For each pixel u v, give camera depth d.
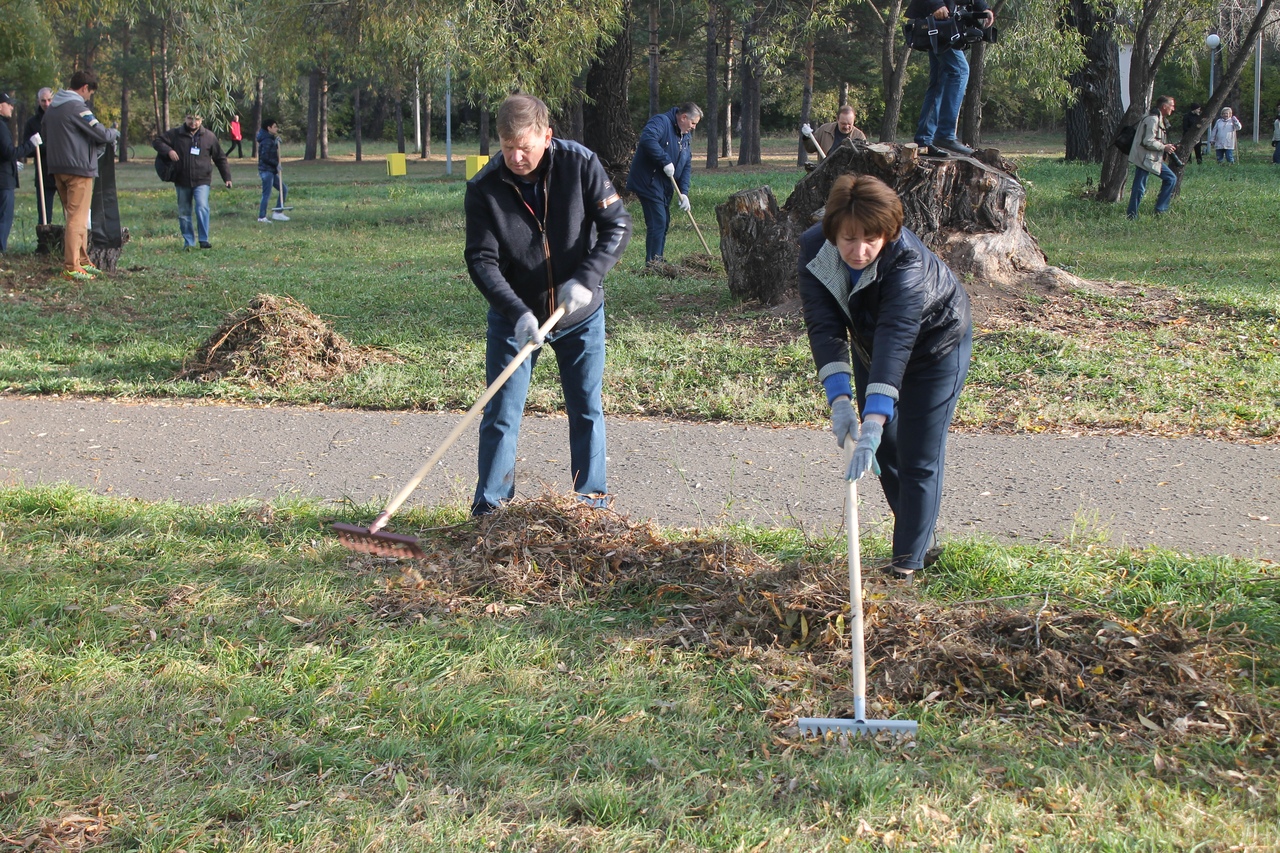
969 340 4.30
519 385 5.08
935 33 10.15
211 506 5.56
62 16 24.73
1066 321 9.16
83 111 12.23
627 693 3.67
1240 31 25.98
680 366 8.38
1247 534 5.04
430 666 3.87
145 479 6.17
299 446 6.77
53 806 3.08
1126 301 9.68
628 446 6.67
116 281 12.36
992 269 9.99
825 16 19.39
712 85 35.19
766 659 3.89
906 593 4.38
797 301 9.87
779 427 7.05
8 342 9.48
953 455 6.36
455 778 3.22
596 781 3.17
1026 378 7.79
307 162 46.25
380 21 19.41
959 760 3.27
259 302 8.67
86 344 9.53
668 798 3.08
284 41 21.09
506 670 3.83
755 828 2.95
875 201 3.66
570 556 4.68
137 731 3.44
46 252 12.99
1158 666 3.67
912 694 3.69
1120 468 6.03
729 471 6.16
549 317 5.00
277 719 3.54
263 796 3.12
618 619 4.27
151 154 55.03
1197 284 10.79
